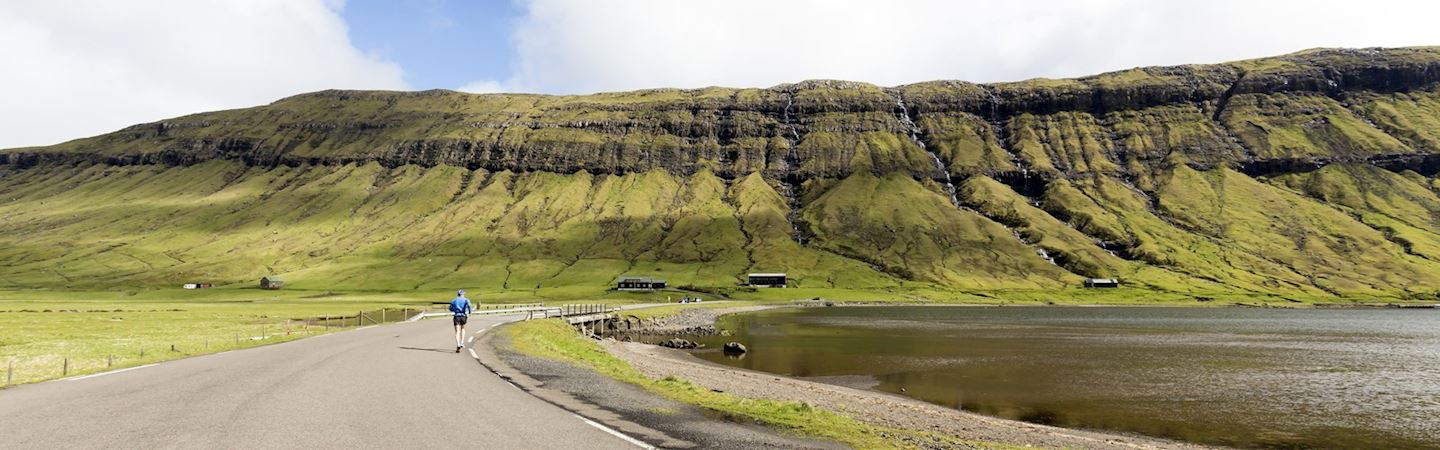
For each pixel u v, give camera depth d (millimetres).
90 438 12000
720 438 14039
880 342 83438
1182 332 102375
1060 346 78250
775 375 52531
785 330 104750
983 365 59969
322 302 166500
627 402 18469
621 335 91625
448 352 32312
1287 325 120312
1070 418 35875
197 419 13953
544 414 15594
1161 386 47719
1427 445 30641
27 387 18672
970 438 24031
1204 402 41281
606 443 12789
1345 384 49000
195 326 61531
